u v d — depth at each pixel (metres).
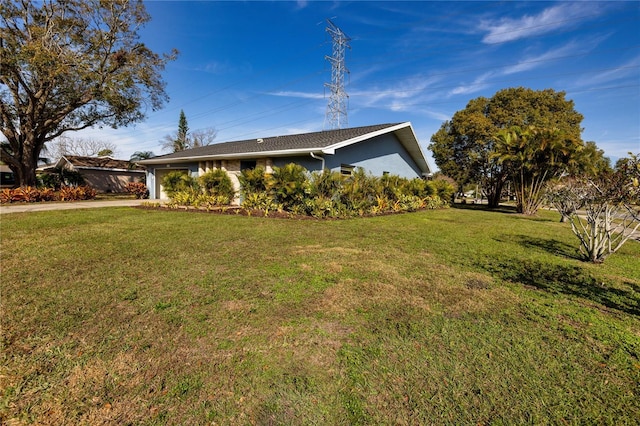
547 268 4.51
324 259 4.71
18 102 16.98
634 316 2.92
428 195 15.52
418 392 1.85
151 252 5.02
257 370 2.04
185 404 1.75
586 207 5.52
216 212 10.71
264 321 2.70
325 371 2.05
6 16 14.70
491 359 2.19
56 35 15.80
